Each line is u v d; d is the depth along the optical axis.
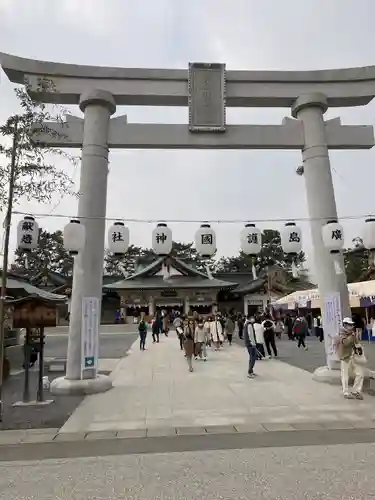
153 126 11.38
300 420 7.28
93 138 11.08
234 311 47.22
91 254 10.52
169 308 47.72
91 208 10.71
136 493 4.33
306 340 27.03
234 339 28.77
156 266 47.78
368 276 35.28
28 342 9.27
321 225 11.30
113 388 10.55
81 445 6.10
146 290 46.66
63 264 52.31
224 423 7.16
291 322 27.72
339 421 7.17
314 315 35.53
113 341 28.62
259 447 5.80
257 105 12.37
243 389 10.25
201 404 8.62
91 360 10.25
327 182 11.52
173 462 5.25
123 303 46.66
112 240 10.52
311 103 11.76
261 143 11.59
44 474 4.94
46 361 16.84
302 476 4.65
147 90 11.49
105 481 4.68
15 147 8.28
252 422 7.19
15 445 6.14
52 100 11.67
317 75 12.05
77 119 11.34
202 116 11.39
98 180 10.95
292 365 14.73
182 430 6.79
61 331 40.03
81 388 9.75
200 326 16.84
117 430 6.84
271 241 63.41
